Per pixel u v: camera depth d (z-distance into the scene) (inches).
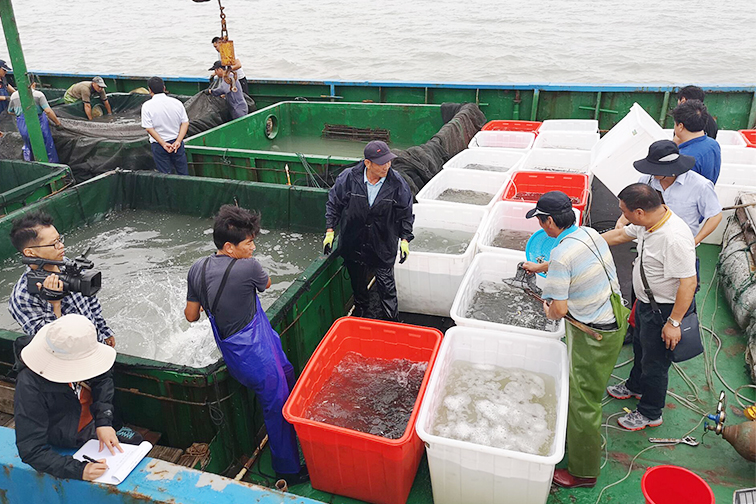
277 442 126.7
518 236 207.3
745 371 160.1
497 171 271.9
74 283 105.8
